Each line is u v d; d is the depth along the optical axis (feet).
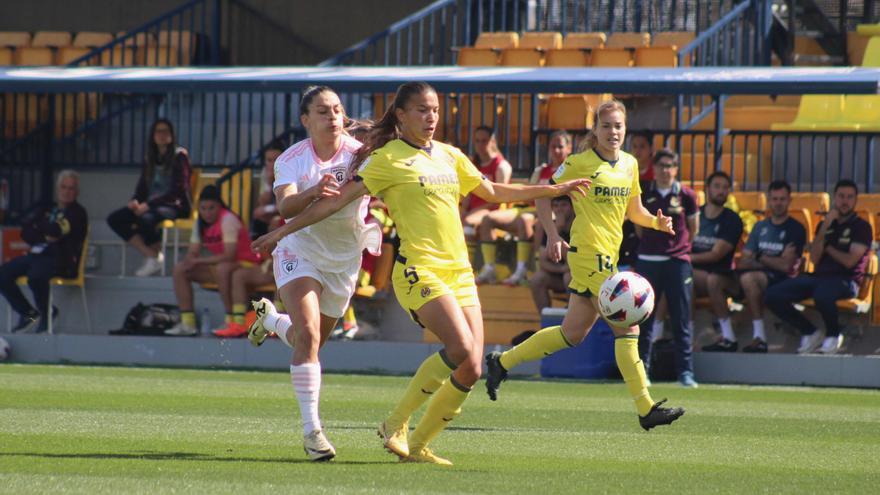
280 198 63.10
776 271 126.93
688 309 118.01
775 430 80.23
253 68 148.87
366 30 198.08
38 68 153.38
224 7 200.95
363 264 137.90
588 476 57.72
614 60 166.09
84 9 206.90
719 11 170.81
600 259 79.51
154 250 153.28
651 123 164.96
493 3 176.86
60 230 146.30
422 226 60.54
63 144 170.40
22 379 110.83
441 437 73.67
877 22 181.47
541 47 172.55
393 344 131.85
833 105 162.71
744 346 131.54
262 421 80.12
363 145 61.98
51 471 56.44
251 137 168.04
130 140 176.24
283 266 63.67
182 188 152.87
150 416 82.02
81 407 87.25
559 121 160.45
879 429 81.46
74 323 151.84
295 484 53.16
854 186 124.77
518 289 138.21
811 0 182.29
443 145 62.64
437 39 191.83
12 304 146.20
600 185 79.82
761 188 155.74
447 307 59.67
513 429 78.69
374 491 51.67
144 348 137.90
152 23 182.09
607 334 122.21
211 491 51.08
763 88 127.44
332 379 118.42
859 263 124.88
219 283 139.03
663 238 116.98
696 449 69.87
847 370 121.80
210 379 114.21
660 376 123.75
